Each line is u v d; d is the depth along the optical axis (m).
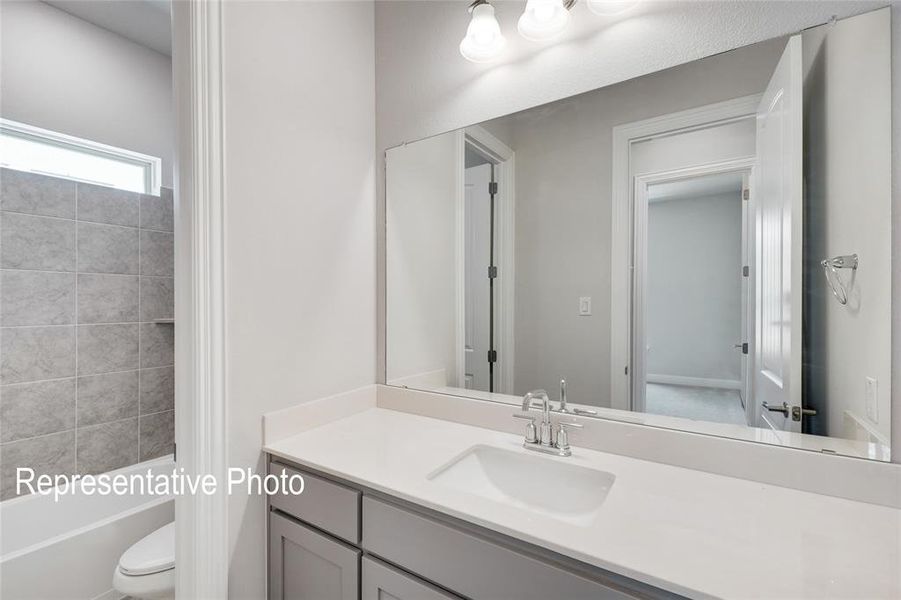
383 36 1.62
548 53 1.28
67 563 1.53
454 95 1.46
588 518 0.99
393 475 1.00
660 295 1.14
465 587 0.84
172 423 2.41
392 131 1.60
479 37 1.27
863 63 0.86
